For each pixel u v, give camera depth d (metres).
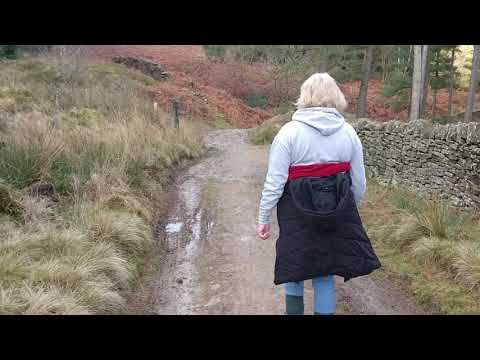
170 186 9.23
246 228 6.75
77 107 12.80
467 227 5.95
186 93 25.55
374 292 4.60
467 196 6.78
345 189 2.60
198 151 13.48
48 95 13.71
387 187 8.95
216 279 4.95
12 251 4.19
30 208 5.39
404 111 28.84
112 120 11.55
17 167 6.32
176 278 5.03
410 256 5.32
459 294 4.32
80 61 20.50
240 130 20.98
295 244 2.59
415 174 8.20
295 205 2.57
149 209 7.15
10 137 7.03
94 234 5.25
